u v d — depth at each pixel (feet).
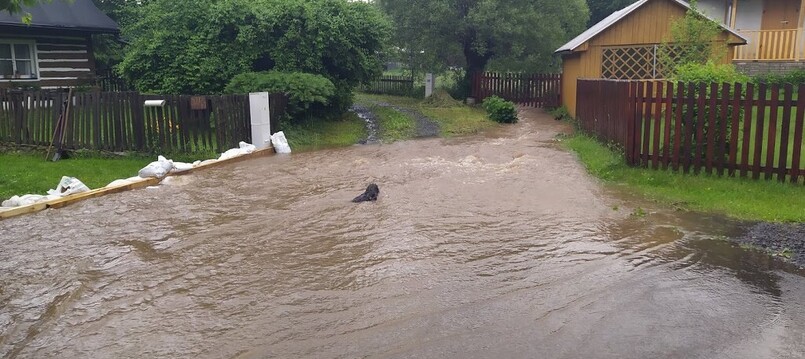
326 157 40.81
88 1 71.97
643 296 16.20
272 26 56.59
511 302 15.83
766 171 28.04
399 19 89.51
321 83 53.16
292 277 17.75
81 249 20.30
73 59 69.36
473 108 79.87
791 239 20.65
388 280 17.42
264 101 43.21
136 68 57.47
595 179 31.17
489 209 25.40
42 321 14.84
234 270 18.35
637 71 63.05
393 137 52.11
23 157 40.75
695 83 30.99
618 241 20.97
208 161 37.01
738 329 14.25
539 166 35.29
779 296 16.14
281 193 28.94
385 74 129.59
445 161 38.14
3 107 42.52
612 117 39.01
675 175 29.96
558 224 23.11
